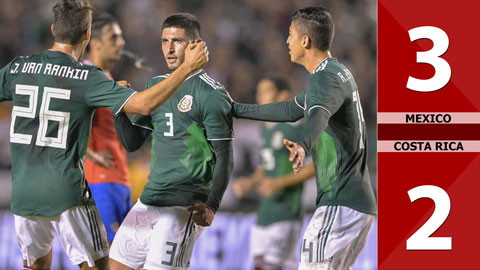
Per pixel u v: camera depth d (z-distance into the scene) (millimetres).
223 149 16031
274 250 26250
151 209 16609
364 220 15688
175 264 16344
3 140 34000
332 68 15383
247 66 47875
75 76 14953
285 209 26172
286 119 16844
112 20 22297
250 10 50531
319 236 15680
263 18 50625
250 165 35625
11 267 28656
